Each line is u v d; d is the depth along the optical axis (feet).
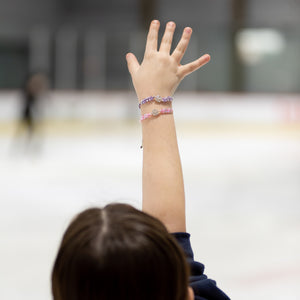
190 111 64.54
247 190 31.04
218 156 46.37
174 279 2.88
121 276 2.77
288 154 47.88
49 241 19.25
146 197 4.39
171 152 4.43
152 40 4.54
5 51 70.33
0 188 31.55
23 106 48.11
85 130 65.00
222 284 14.61
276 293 13.88
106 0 75.25
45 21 73.31
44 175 36.73
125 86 69.31
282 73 72.79
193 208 25.89
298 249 18.33
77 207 25.77
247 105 65.41
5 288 14.08
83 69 69.51
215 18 74.90
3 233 20.45
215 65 72.18
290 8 72.54
